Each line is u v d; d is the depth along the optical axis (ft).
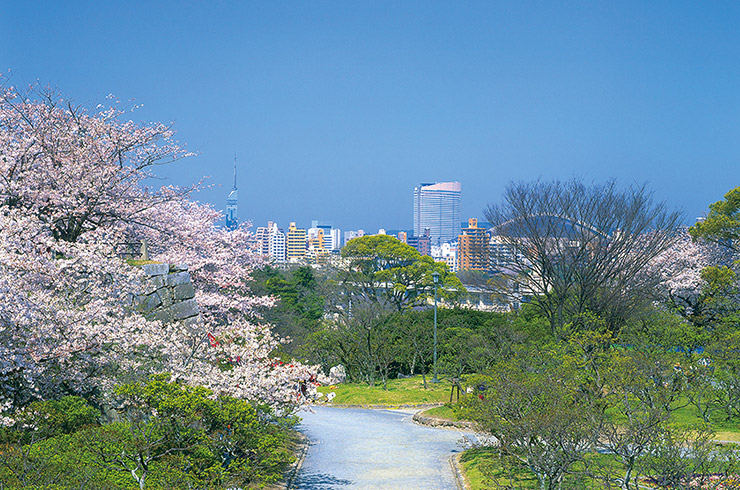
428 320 167.73
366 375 157.38
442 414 106.73
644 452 57.93
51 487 38.81
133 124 85.76
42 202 77.30
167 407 47.55
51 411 52.34
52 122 80.94
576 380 70.28
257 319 118.93
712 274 134.31
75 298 59.98
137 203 89.45
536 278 140.15
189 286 82.64
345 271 240.73
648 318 116.37
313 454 79.87
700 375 84.33
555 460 55.52
